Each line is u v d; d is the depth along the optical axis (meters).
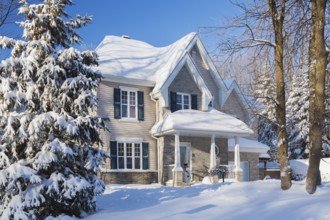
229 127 24.81
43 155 9.86
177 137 23.06
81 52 11.47
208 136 25.61
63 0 11.41
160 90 24.62
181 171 22.75
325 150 30.34
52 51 10.95
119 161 23.67
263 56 13.42
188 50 28.02
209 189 14.02
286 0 12.90
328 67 13.07
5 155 9.94
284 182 12.48
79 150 10.80
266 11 13.27
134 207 11.41
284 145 12.79
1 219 9.17
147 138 24.89
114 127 23.64
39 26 11.05
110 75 23.56
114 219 9.65
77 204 10.30
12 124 10.16
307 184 11.59
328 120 13.93
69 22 11.54
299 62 13.05
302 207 9.11
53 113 10.30
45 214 10.14
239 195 11.91
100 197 14.03
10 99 10.16
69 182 9.87
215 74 29.09
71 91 10.74
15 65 10.38
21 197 9.56
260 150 29.36
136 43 30.33
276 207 9.50
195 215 9.45
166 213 9.91
